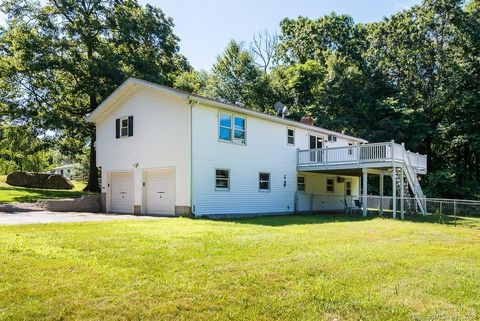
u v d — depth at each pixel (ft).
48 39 82.02
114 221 42.29
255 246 26.11
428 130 115.03
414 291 16.85
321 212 80.48
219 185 58.23
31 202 68.03
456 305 15.28
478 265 22.61
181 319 13.05
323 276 18.69
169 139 56.85
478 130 105.29
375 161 64.23
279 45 168.45
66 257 20.97
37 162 167.94
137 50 93.61
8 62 80.28
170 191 57.26
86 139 97.14
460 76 106.11
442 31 122.42
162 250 23.62
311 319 13.44
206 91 156.25
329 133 83.82
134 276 17.62
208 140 56.65
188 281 16.99
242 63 152.87
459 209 69.31
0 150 129.90
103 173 68.08
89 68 80.69
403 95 126.21
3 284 15.81
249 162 63.98
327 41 156.35
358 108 124.36
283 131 72.54
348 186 93.61
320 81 138.10
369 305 14.87
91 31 88.99
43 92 84.79
